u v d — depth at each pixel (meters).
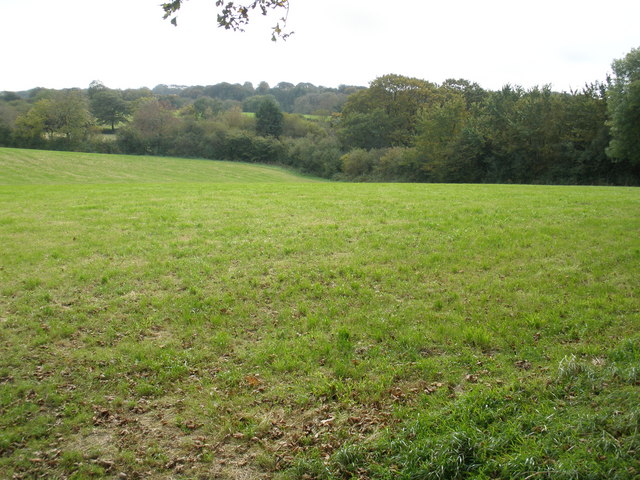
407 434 5.66
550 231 14.55
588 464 4.77
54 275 11.35
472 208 18.86
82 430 6.20
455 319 8.82
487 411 5.89
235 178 80.31
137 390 7.02
